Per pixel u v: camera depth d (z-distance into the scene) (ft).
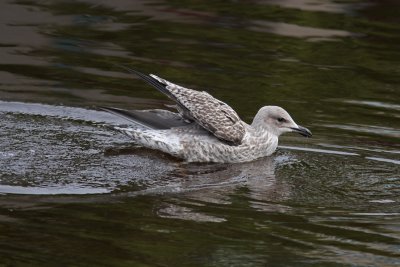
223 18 70.49
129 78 57.11
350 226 38.04
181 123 47.44
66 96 53.31
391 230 37.70
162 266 33.22
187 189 41.65
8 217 36.91
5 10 69.00
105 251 34.32
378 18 72.64
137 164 44.62
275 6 74.08
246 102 54.13
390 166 46.34
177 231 36.58
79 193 39.88
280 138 50.60
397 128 51.80
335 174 44.91
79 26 66.74
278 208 39.81
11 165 42.34
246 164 46.42
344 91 57.31
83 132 48.29
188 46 63.62
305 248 35.55
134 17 69.82
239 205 39.91
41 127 48.26
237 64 60.59
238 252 34.78
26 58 59.41
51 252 33.99
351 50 64.90
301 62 61.93
